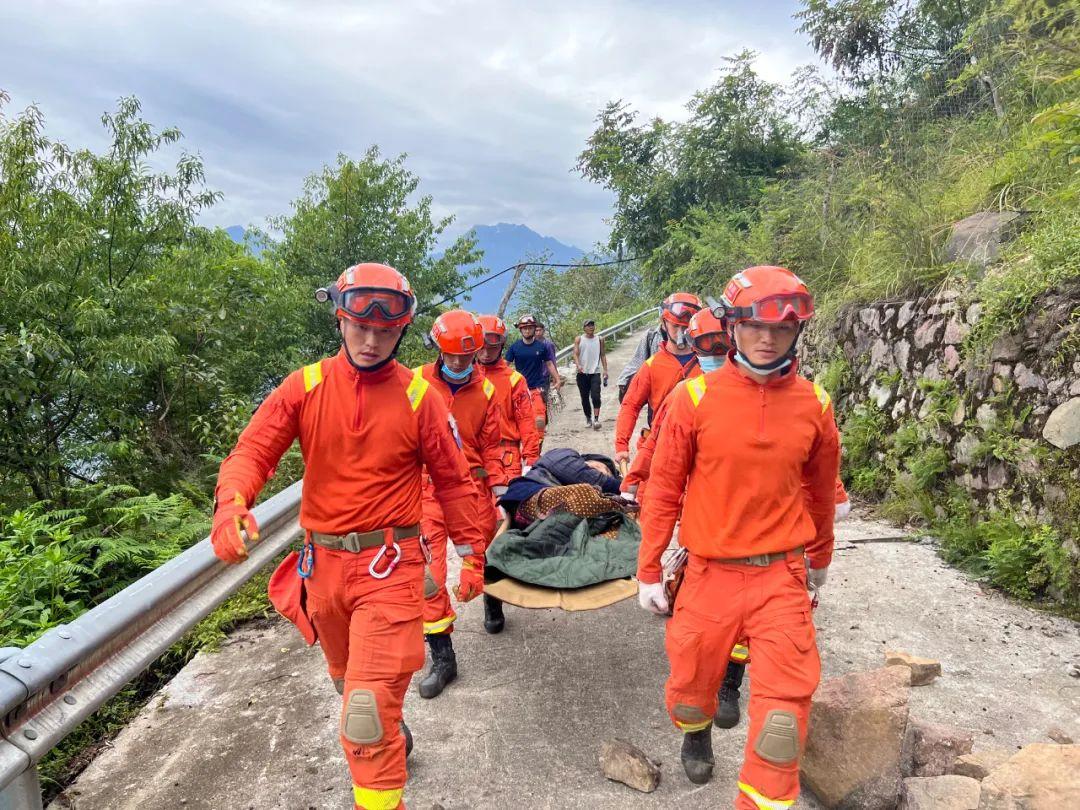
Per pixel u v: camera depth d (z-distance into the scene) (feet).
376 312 7.97
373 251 61.93
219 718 11.61
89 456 24.64
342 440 8.34
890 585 16.11
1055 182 21.34
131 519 17.30
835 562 17.52
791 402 8.36
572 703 11.84
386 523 8.50
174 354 28.22
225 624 14.92
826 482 8.91
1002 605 15.08
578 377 37.73
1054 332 16.31
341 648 9.19
